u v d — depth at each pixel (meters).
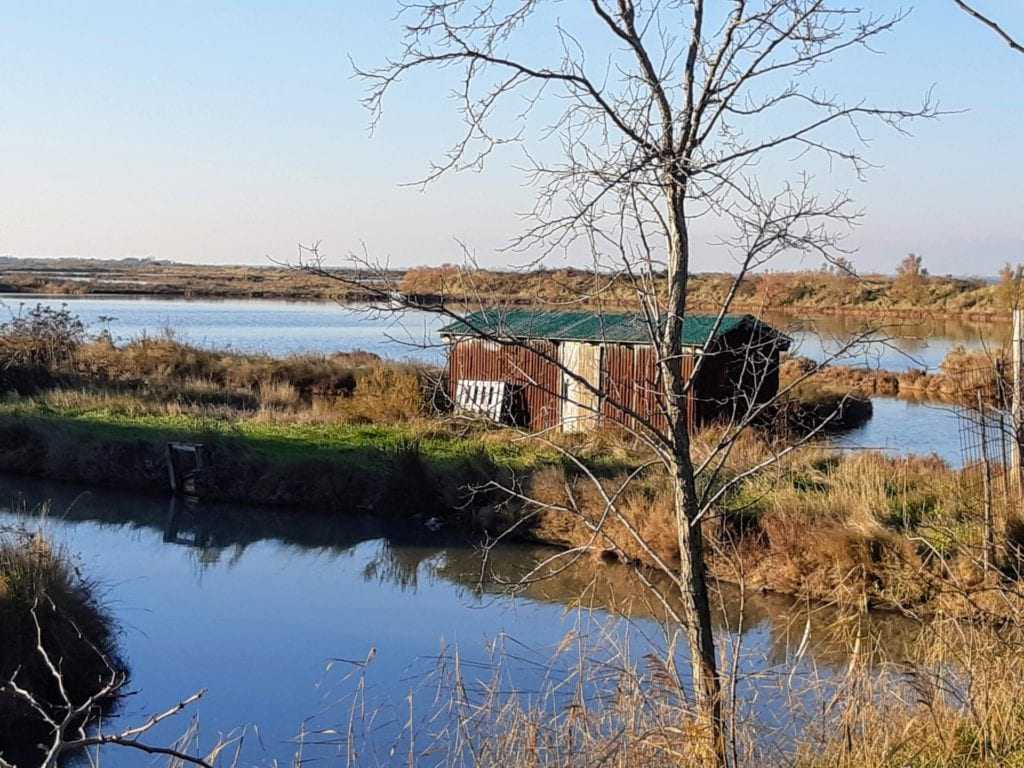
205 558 17.45
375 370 30.70
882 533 14.05
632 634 10.72
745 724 5.96
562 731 6.43
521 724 6.83
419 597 15.05
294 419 27.20
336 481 20.81
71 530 19.22
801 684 7.77
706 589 5.50
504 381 26.80
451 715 8.13
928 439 29.20
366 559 17.39
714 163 4.93
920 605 12.33
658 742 5.59
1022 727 6.54
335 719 10.22
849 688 6.43
